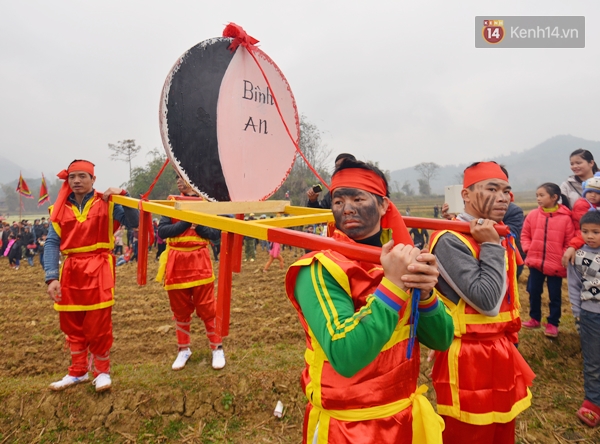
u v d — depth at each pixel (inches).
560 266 170.1
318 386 53.0
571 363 164.6
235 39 82.6
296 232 54.2
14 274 464.4
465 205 92.1
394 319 43.9
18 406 126.2
